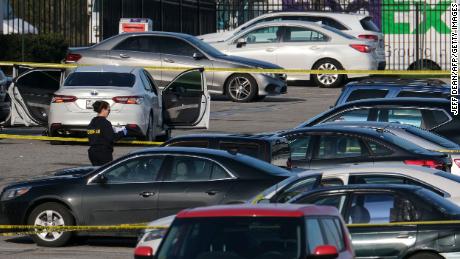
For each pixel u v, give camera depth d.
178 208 46.94
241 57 105.31
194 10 147.62
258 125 86.44
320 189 38.91
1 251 47.00
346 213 38.31
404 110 62.25
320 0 145.88
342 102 71.44
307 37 117.12
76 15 126.25
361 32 119.44
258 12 147.88
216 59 100.62
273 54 116.69
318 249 26.77
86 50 97.50
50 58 112.31
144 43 97.81
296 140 54.84
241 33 117.75
